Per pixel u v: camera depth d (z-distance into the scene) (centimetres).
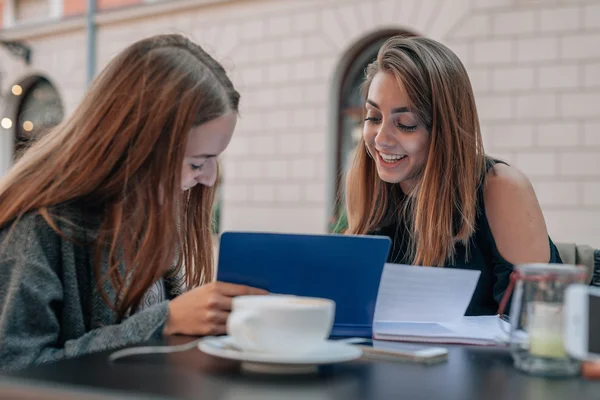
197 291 108
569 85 546
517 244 166
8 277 108
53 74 882
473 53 586
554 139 552
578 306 81
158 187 118
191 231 153
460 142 167
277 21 701
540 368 84
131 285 117
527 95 563
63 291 113
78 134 118
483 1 581
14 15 930
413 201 179
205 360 88
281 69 699
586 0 538
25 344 104
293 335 83
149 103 117
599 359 83
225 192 732
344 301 108
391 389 77
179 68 119
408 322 121
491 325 122
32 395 72
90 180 116
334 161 679
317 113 678
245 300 87
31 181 117
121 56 122
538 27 558
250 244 107
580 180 542
